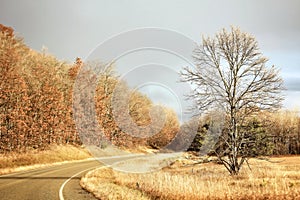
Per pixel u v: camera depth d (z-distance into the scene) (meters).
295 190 13.63
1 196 12.59
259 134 22.88
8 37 43.84
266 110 22.41
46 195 13.10
